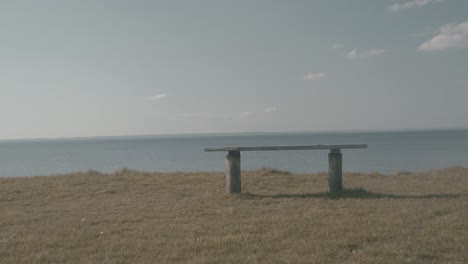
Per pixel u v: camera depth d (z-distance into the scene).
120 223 9.18
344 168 44.66
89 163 68.88
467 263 5.98
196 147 150.00
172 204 11.41
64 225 9.12
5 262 6.47
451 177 16.73
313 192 12.95
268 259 6.30
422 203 10.76
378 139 190.75
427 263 6.00
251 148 12.25
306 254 6.53
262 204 11.07
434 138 186.38
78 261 6.51
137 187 14.84
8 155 122.38
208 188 14.31
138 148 158.12
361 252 6.53
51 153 129.62
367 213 9.52
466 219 8.60
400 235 7.47
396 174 18.83
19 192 14.24
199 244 7.16
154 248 7.09
